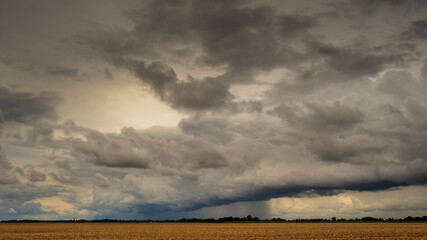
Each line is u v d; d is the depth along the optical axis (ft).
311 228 311.88
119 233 243.60
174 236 204.33
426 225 373.81
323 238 179.22
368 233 221.05
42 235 219.82
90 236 210.18
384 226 347.15
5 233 244.83
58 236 210.18
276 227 346.54
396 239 169.17
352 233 222.28
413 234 207.51
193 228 337.72
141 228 345.51
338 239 171.42
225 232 247.09
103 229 319.68
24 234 231.09
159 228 342.85
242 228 325.21
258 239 175.32
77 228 343.46
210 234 221.87
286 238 180.96
